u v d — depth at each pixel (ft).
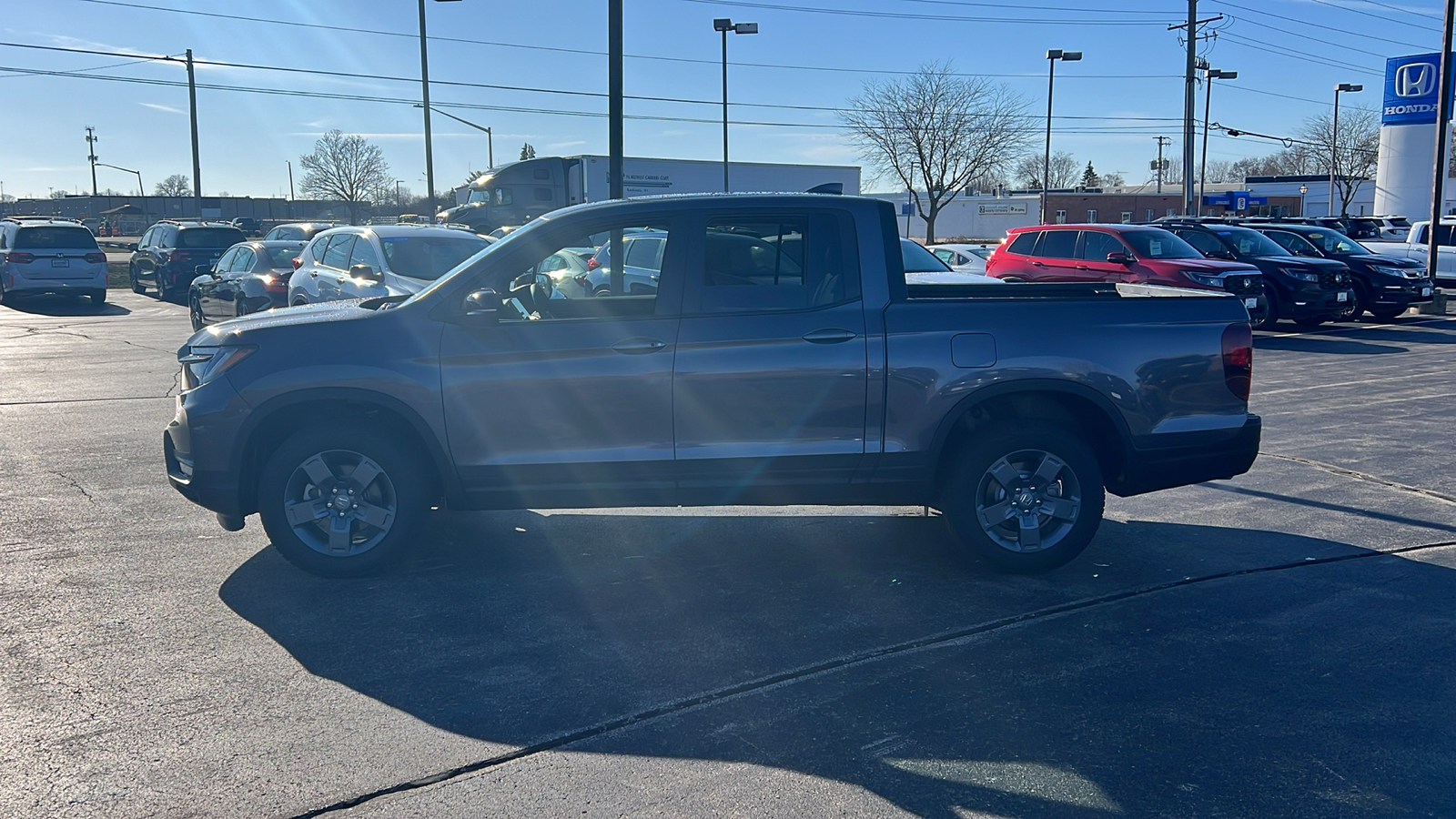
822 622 16.28
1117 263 54.49
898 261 18.03
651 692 13.79
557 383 17.40
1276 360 47.91
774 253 17.81
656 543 20.36
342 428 17.61
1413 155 147.74
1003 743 12.46
